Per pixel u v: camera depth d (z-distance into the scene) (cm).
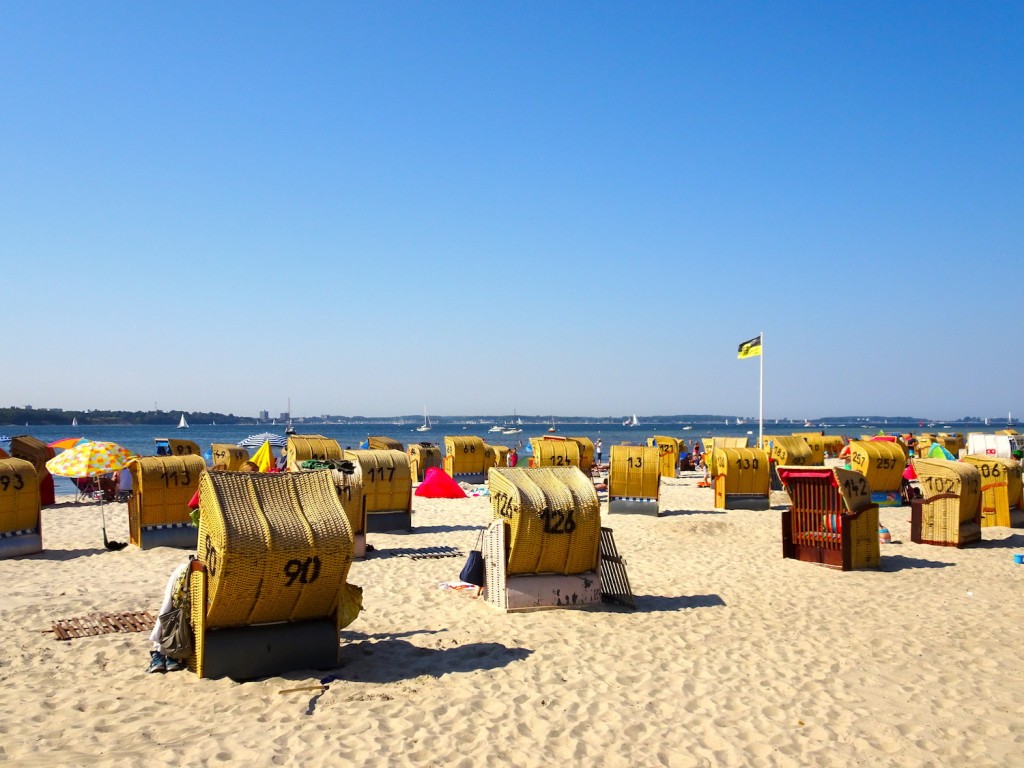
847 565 1379
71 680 753
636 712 703
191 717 662
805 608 1102
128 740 613
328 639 796
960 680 806
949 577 1327
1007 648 919
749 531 1812
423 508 2255
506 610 1041
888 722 692
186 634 775
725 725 679
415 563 1394
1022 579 1316
